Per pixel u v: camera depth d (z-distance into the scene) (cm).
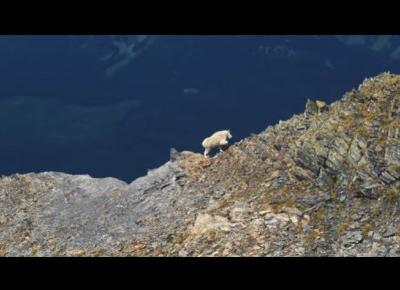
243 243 8569
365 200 8712
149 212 9706
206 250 8638
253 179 9475
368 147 9006
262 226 8706
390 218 8456
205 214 9088
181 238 9006
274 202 8981
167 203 9725
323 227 8588
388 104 9381
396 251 8181
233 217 8925
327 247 8375
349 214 8631
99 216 9975
